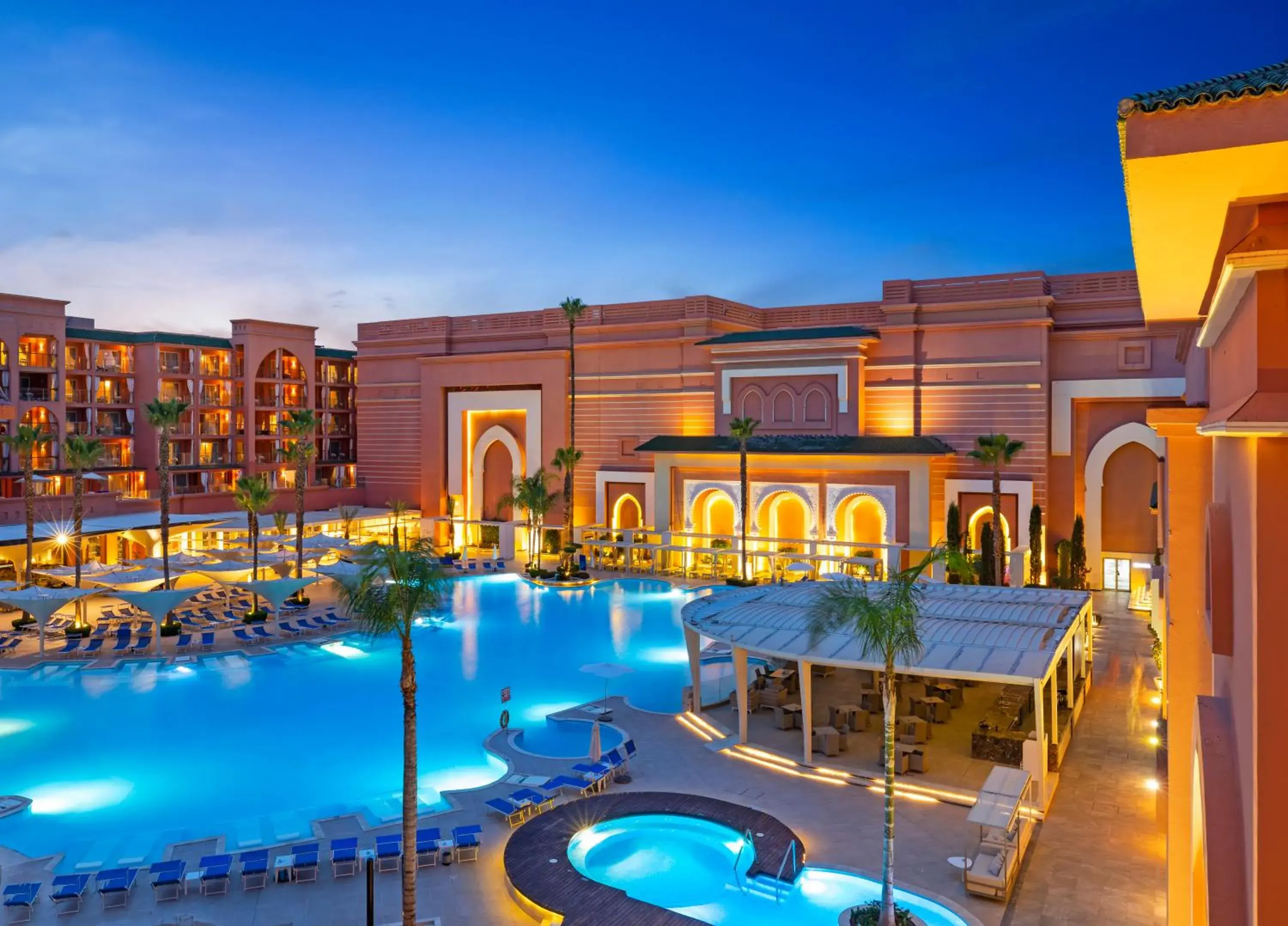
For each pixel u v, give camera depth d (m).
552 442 61.19
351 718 29.30
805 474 50.75
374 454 69.88
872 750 25.36
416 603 16.00
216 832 20.84
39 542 44.69
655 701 30.97
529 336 63.41
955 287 49.12
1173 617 14.86
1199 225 7.29
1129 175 6.06
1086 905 17.16
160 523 50.88
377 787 23.58
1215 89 5.64
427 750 26.34
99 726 28.50
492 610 45.56
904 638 16.81
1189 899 14.41
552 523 61.31
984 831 18.88
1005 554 43.66
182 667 35.22
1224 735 8.61
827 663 23.64
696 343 56.28
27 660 35.88
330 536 50.53
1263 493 6.44
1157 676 31.62
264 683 33.16
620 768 23.81
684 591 49.66
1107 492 46.78
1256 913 6.55
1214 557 8.88
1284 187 6.25
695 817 21.02
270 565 44.03
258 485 44.34
